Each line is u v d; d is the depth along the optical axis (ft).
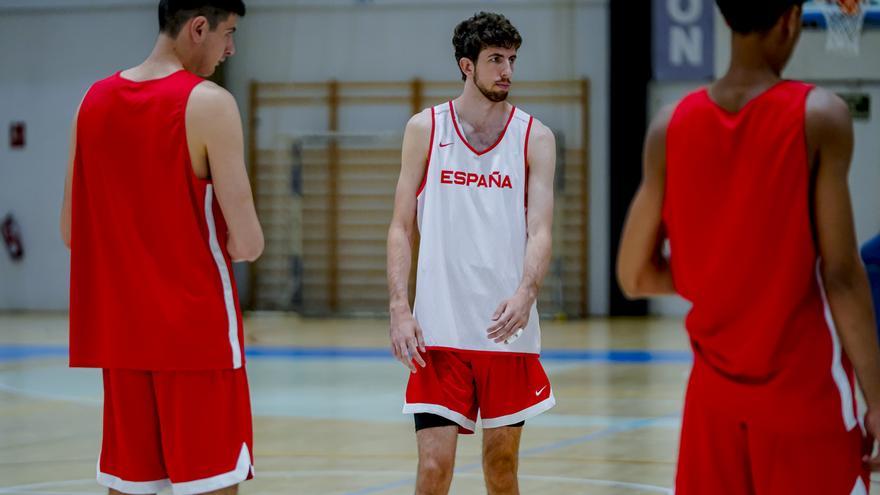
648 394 63.93
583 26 127.24
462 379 26.05
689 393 17.97
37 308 138.92
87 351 23.26
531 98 127.95
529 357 26.37
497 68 26.30
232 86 132.46
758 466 17.20
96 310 23.25
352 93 131.13
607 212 127.95
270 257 132.05
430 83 130.21
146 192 22.50
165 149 22.35
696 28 123.24
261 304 132.26
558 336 103.55
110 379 23.13
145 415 22.95
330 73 131.44
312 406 60.54
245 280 132.36
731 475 17.57
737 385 17.26
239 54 132.26
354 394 65.51
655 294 19.22
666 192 17.95
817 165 16.74
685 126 17.51
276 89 131.85
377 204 130.93
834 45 113.60
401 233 26.40
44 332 110.83
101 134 22.71
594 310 128.67
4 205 139.13
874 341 16.69
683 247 17.74
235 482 22.65
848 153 16.61
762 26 16.98
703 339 17.66
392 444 48.26
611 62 125.18
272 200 132.05
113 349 22.68
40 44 137.90
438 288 26.25
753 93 17.13
